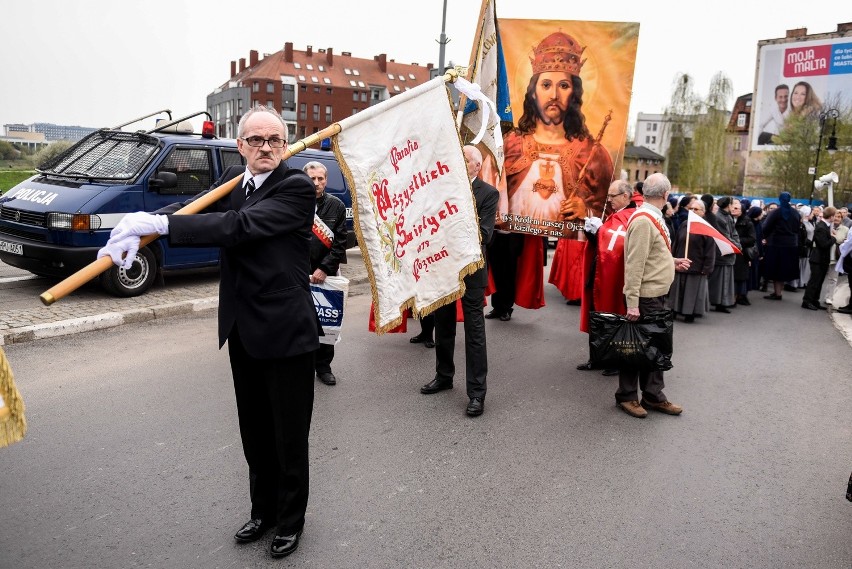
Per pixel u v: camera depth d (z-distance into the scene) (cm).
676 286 900
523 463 406
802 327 902
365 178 341
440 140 394
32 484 353
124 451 397
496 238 797
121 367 553
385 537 315
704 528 336
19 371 530
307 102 7706
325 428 449
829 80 5306
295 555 297
